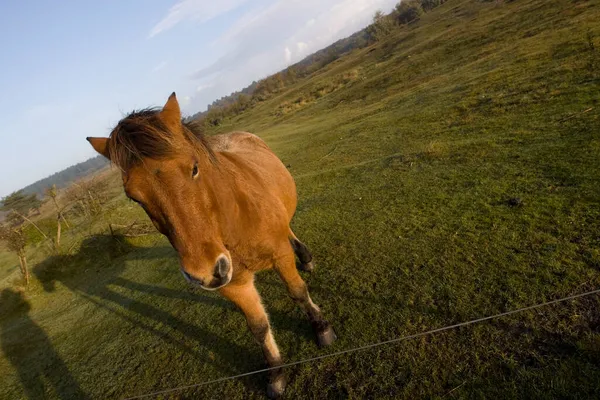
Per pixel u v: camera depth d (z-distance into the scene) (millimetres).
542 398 2303
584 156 5176
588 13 17031
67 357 5676
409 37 47000
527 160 5801
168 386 3918
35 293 10102
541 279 3207
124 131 1999
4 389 5496
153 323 5473
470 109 10586
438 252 4152
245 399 3287
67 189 15859
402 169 7641
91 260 10844
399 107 16141
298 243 4605
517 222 4211
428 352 2908
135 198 2094
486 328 2912
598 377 2287
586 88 8141
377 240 4957
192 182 2082
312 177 9789
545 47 13844
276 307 4289
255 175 3170
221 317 4742
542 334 2695
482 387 2500
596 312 2715
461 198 5340
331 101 31297
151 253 9477
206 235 2107
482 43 22922
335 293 4086
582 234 3611
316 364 3240
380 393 2750
